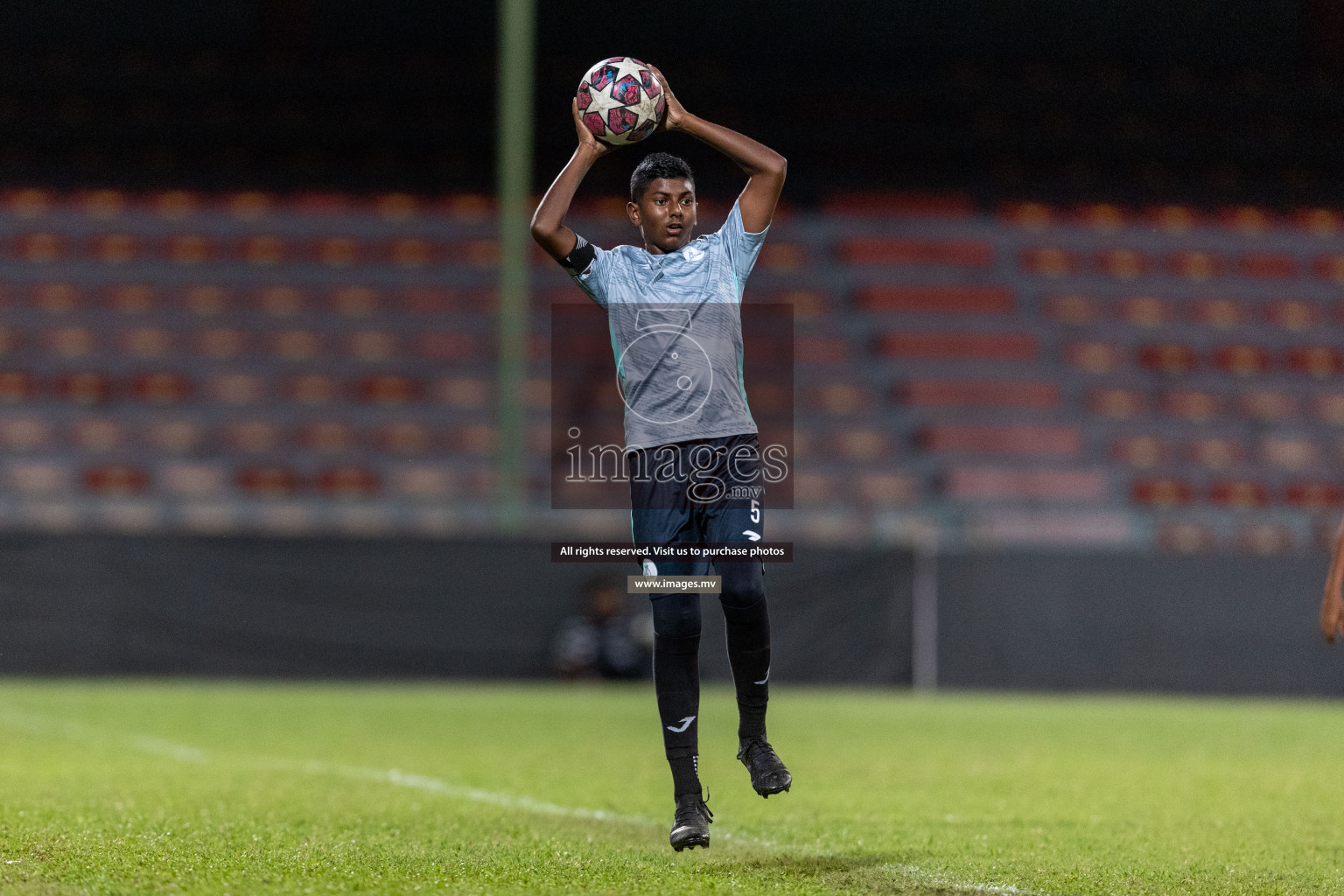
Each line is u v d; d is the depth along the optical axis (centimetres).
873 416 5206
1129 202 6266
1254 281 5912
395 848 1130
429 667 3684
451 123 6312
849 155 6344
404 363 5359
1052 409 5250
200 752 2098
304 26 6388
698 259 1096
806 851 1180
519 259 4306
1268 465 5119
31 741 2255
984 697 3544
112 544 3653
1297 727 2769
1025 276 5847
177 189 6100
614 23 6306
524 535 3738
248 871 988
